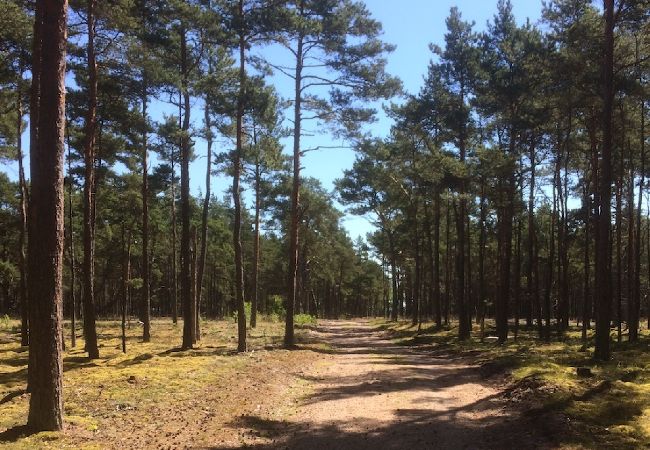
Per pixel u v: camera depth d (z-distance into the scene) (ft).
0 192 170.81
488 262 167.63
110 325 124.98
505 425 30.94
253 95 64.90
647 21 59.21
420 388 44.88
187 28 69.67
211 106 66.49
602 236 52.65
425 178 94.84
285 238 188.55
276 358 60.85
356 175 145.69
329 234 192.44
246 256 231.30
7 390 40.63
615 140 80.64
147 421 30.81
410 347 89.35
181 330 106.83
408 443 28.35
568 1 74.49
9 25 50.37
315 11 71.82
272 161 76.43
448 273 124.98
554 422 28.53
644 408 30.78
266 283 246.47
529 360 51.65
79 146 77.87
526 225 145.18
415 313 138.10
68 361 56.44
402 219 154.51
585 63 64.28
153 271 191.11
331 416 34.55
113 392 37.99
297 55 76.23
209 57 77.05
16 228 167.22
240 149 68.69
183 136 66.33
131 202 108.88
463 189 86.12
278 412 35.47
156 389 39.47
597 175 79.25
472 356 67.62
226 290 249.96
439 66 94.53
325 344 85.81
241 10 65.72
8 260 190.60
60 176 27.55
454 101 95.09
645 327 112.98
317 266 237.45
